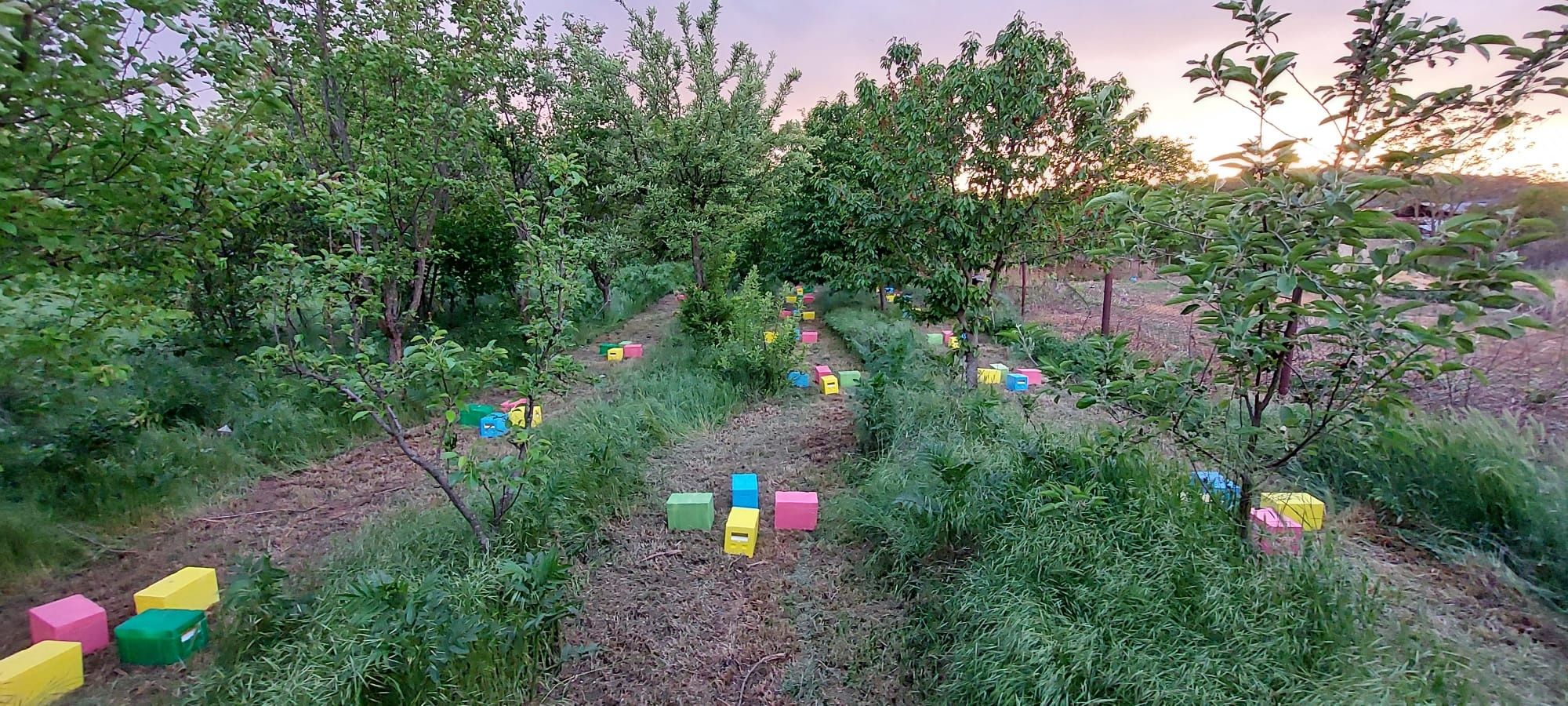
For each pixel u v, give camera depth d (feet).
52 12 7.98
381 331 24.34
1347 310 7.63
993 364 27.81
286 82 20.65
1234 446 9.58
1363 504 13.51
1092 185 17.97
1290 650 8.00
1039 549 10.08
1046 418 18.79
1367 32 7.57
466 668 8.86
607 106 36.94
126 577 12.44
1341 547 11.31
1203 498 10.77
